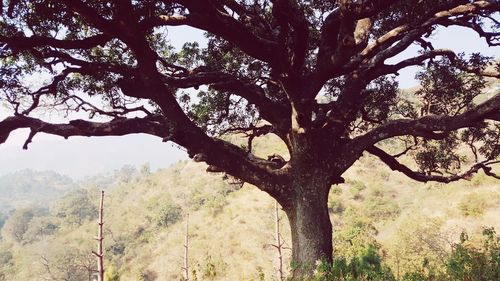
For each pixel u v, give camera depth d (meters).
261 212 104.25
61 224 175.62
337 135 11.40
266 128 15.72
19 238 179.75
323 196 10.97
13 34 9.70
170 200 154.12
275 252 85.81
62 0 7.91
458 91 14.12
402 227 44.38
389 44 12.27
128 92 10.45
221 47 13.89
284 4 8.48
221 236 100.94
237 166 10.83
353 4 8.09
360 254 7.15
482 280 6.65
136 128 10.41
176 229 122.19
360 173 116.88
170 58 14.61
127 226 146.88
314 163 10.94
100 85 12.92
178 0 8.73
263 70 14.46
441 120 10.24
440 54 12.00
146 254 112.50
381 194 103.25
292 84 10.11
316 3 12.91
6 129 9.66
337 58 9.19
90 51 12.51
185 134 10.14
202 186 157.25
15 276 118.88
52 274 100.50
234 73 14.38
